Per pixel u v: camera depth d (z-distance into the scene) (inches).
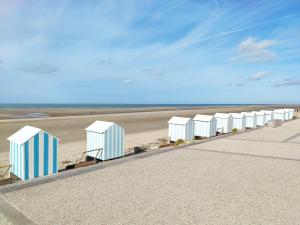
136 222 200.7
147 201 240.8
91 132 446.0
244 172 338.6
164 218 207.6
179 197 251.0
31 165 324.2
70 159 495.5
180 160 402.3
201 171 341.1
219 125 792.3
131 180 301.3
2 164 453.1
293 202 241.4
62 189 269.9
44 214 213.2
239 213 217.6
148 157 420.8
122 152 453.1
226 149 495.2
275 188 278.5
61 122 1218.0
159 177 313.7
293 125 1005.8
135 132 911.0
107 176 316.2
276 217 210.8
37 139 327.9
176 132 633.0
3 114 2057.1
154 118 1583.4
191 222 201.2
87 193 259.6
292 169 355.9
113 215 212.2
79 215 211.9
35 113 2268.7
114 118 1553.9
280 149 499.2
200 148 503.2
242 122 859.4
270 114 1128.8
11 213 213.6
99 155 430.9
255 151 478.3
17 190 264.7
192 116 1851.6
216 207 229.0
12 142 342.0
